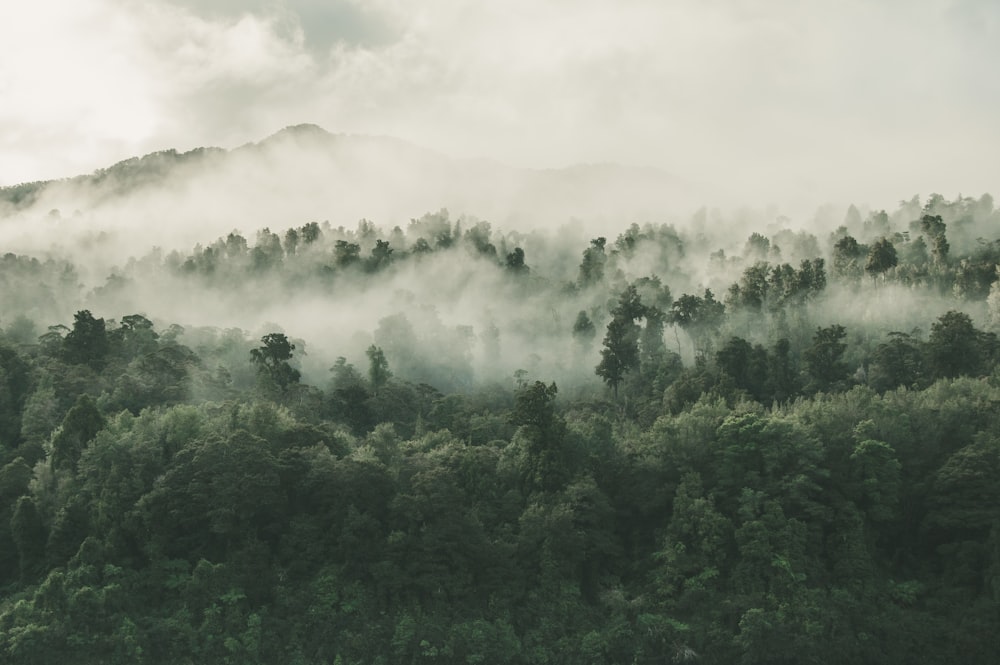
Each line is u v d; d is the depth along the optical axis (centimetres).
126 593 10831
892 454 12438
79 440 13000
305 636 10919
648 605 11475
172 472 11812
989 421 12812
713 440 13225
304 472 12469
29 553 11700
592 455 13425
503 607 11400
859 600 11225
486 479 12950
